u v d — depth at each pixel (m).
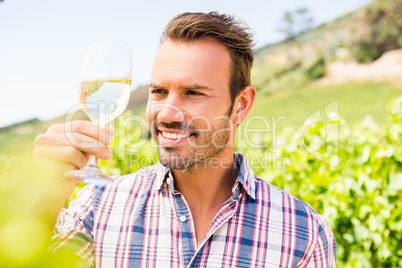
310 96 34.12
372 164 3.06
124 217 1.41
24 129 23.34
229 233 1.37
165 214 1.39
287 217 1.44
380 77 34.50
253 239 1.37
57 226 1.31
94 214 1.42
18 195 0.47
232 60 1.41
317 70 37.38
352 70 36.31
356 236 3.07
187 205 1.38
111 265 1.35
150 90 1.37
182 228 1.36
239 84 1.47
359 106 27.92
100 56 1.12
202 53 1.32
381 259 3.10
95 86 1.11
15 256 0.43
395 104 3.30
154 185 1.47
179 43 1.33
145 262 1.34
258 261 1.35
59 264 0.46
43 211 0.81
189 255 1.33
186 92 1.32
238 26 1.47
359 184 3.04
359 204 3.04
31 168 0.48
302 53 39.00
